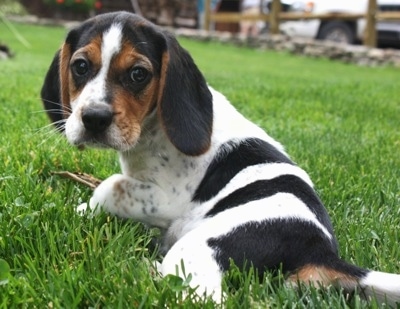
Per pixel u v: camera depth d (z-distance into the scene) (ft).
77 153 2.50
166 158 1.74
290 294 1.41
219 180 1.69
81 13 12.79
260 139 1.80
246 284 1.39
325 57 10.32
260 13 12.18
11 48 8.17
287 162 1.75
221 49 10.82
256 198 1.58
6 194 1.93
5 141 2.64
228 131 1.79
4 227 1.66
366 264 1.69
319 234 1.50
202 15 13.80
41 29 11.44
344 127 3.73
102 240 1.66
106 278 1.44
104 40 1.68
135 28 1.70
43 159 2.36
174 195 1.73
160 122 1.70
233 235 1.48
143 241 1.74
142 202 1.75
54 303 1.31
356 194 2.31
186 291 1.38
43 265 1.51
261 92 4.99
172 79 1.68
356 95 5.31
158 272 1.53
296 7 11.53
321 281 1.45
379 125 3.88
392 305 1.41
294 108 4.29
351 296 1.44
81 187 2.16
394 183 2.50
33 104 3.59
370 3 9.89
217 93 1.95
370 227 1.97
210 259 1.45
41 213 1.78
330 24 11.16
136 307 1.33
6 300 1.32
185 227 1.70
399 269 1.68
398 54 9.60
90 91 1.65
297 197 1.58
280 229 1.49
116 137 1.63
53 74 1.92
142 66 1.67
